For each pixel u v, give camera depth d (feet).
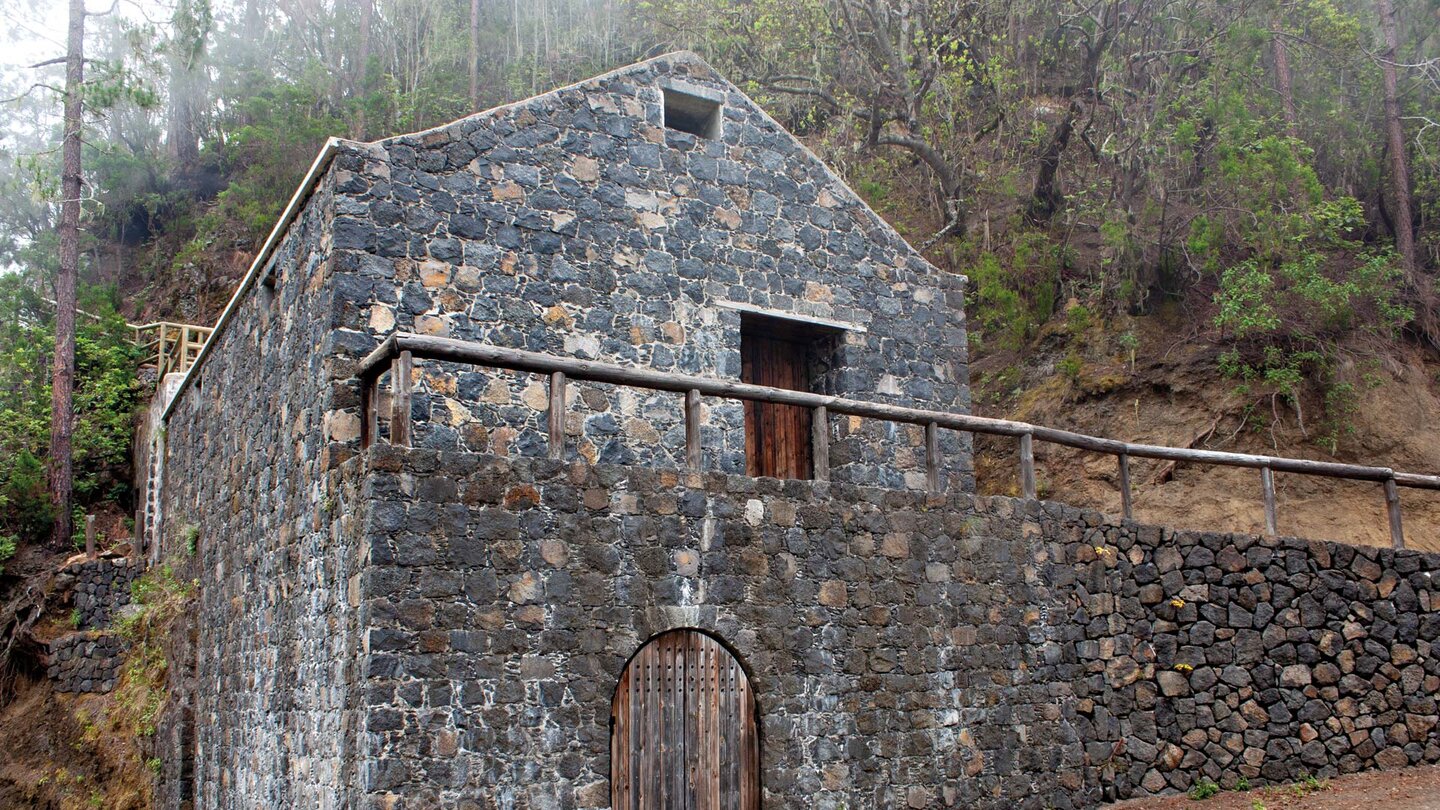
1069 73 74.79
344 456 33.01
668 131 41.63
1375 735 38.32
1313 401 52.60
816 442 34.27
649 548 30.63
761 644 31.91
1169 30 65.41
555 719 28.45
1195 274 58.13
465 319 36.24
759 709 31.76
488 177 37.73
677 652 31.09
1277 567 39.09
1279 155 55.06
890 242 45.83
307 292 37.11
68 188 84.23
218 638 45.85
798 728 32.09
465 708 27.37
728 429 40.24
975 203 69.15
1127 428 55.62
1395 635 39.42
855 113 70.23
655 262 40.27
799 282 43.21
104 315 94.53
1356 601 39.40
